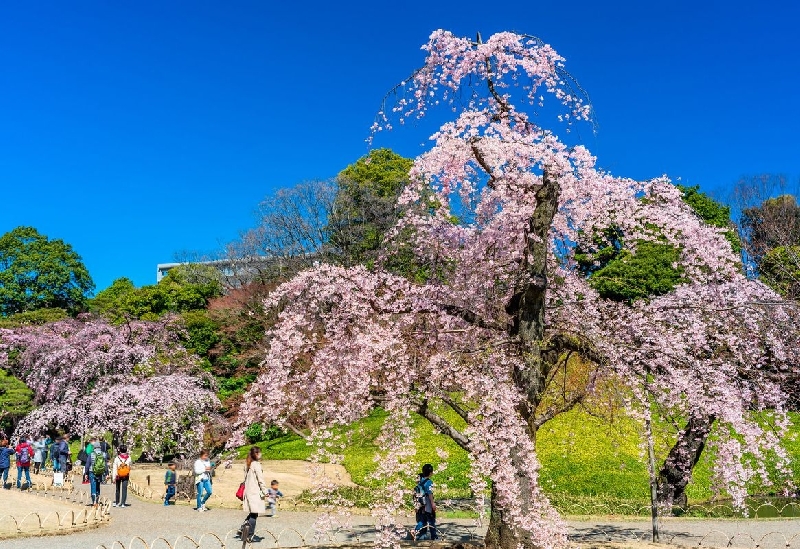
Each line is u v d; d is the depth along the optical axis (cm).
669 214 938
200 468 1538
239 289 3406
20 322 3234
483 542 981
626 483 1717
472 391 787
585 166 892
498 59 889
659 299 1044
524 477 776
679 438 898
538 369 848
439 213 946
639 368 846
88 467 1702
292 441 2770
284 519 1384
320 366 839
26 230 4319
